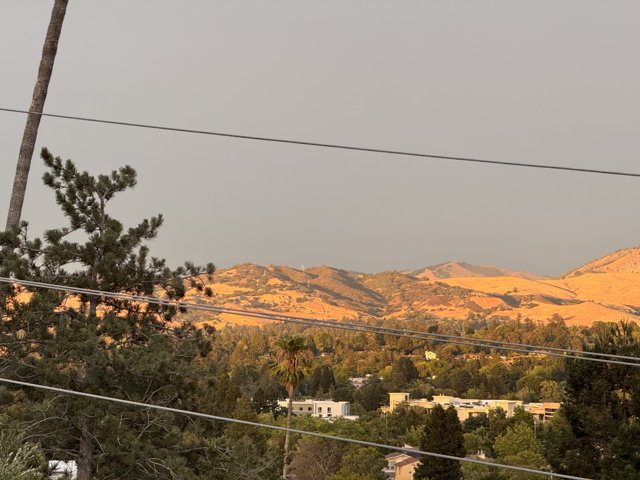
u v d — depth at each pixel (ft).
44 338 99.55
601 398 145.38
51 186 106.63
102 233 105.70
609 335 147.84
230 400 262.06
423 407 560.61
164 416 97.19
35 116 92.43
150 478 93.86
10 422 91.20
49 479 84.58
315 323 50.44
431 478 233.96
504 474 250.98
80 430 96.43
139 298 54.39
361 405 622.95
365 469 292.40
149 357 97.09
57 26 91.91
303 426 365.40
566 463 144.87
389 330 51.44
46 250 103.76
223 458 98.63
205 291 110.93
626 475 136.77
